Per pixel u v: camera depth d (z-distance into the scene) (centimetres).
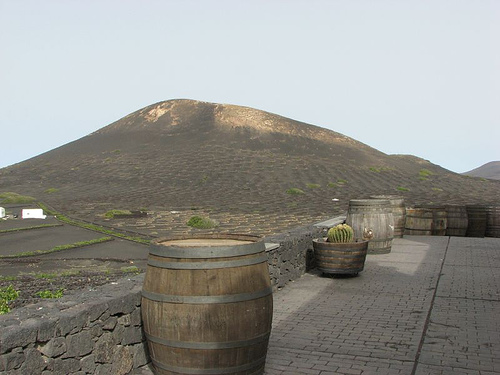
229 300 449
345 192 6606
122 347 489
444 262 1123
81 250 2334
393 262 1130
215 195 6147
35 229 3130
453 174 9431
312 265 1073
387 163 9512
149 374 495
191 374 456
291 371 509
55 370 409
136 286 534
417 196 6525
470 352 562
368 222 1222
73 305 454
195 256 450
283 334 628
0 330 375
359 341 600
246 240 543
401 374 501
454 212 1673
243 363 462
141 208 4856
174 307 451
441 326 656
